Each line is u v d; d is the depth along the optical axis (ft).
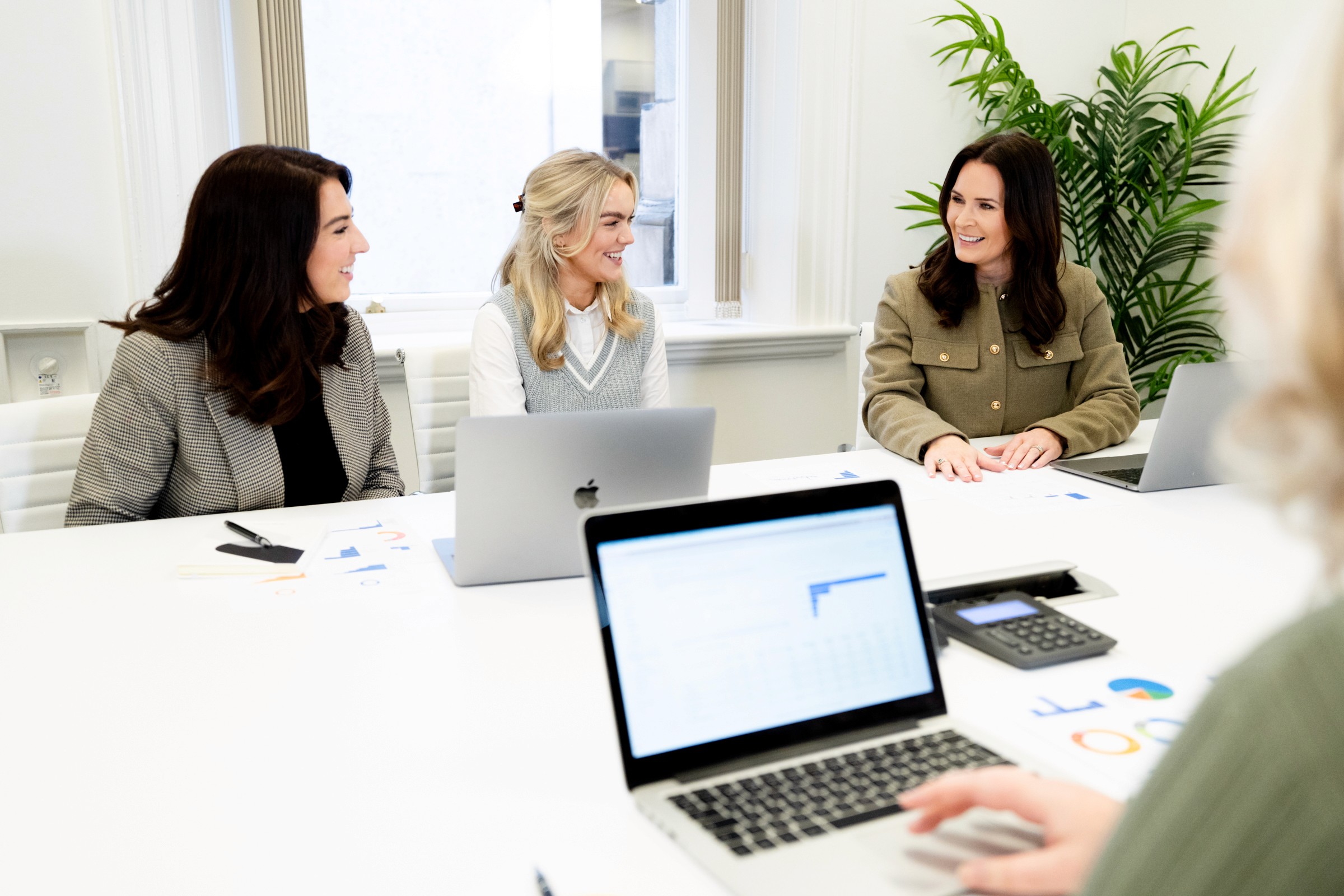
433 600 4.16
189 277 5.81
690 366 10.30
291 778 2.75
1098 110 11.44
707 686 2.59
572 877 2.29
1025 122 10.74
